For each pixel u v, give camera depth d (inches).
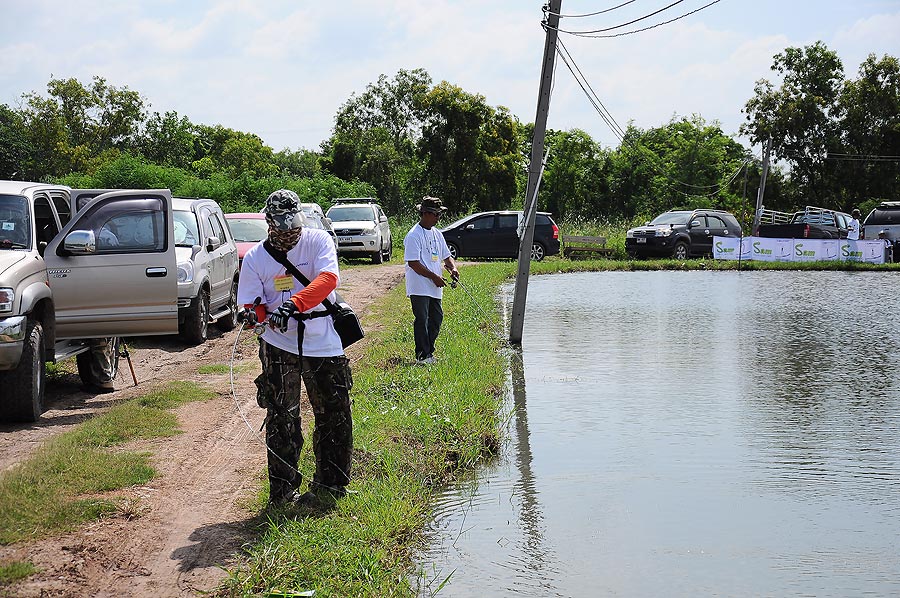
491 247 1290.6
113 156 2704.2
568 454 313.0
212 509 226.1
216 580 183.9
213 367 424.8
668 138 2967.5
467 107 2559.1
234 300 602.5
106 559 192.5
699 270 1268.5
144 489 239.9
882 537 234.2
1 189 354.3
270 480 220.8
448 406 336.2
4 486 225.3
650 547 225.8
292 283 213.6
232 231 733.3
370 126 2906.0
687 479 283.6
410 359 434.0
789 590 200.5
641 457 309.4
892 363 505.4
